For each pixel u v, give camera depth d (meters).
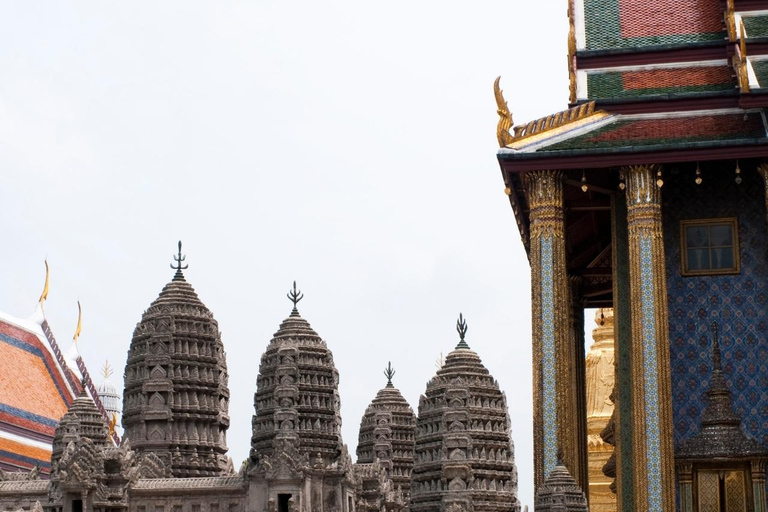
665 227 69.69
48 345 130.00
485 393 76.75
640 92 72.69
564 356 67.25
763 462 66.00
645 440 65.62
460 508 73.69
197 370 91.12
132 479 82.31
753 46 72.12
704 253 69.31
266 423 82.56
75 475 80.50
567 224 78.75
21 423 118.06
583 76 74.75
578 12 77.94
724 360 68.12
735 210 69.38
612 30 76.69
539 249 68.31
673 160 67.31
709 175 69.94
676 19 76.81
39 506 79.81
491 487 75.25
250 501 79.88
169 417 89.31
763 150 66.44
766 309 68.25
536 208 68.69
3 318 125.62
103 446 87.50
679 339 68.56
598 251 81.38
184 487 81.75
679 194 69.88
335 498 80.69
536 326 67.75
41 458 118.31
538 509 62.69
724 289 68.75
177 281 93.75
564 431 66.31
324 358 84.44
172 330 91.25
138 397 90.25
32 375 124.25
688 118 71.12
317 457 81.50
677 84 73.50
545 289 67.81
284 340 84.38
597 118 71.25
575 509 62.31
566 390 66.88
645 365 66.31
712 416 67.00
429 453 76.38
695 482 66.69
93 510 80.25
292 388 82.25
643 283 67.19
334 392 84.06
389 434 98.50
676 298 68.94
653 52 75.06
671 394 66.94
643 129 70.25
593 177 70.62
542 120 70.62
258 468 80.19
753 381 67.69
